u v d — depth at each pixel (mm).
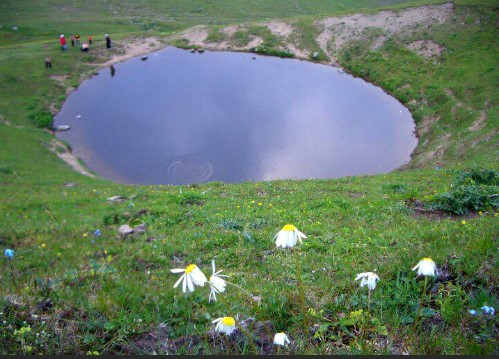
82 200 19422
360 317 5121
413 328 4684
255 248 11508
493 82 38469
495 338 4676
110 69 52500
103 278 7770
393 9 55625
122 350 4832
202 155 36094
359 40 53156
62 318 5523
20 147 33406
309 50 54875
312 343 4848
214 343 4770
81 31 64562
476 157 26812
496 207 14445
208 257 11125
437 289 5891
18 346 4887
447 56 45156
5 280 7926
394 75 46094
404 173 23875
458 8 50812
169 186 24078
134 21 70188
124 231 14031
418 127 38188
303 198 17906
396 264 6758
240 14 77250
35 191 22547
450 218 14000
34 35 62344
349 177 24094
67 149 36219
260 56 55812
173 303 6039
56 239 13172
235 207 16688
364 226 13227
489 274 6117
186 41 59625
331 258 9453
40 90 45781
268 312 5555
